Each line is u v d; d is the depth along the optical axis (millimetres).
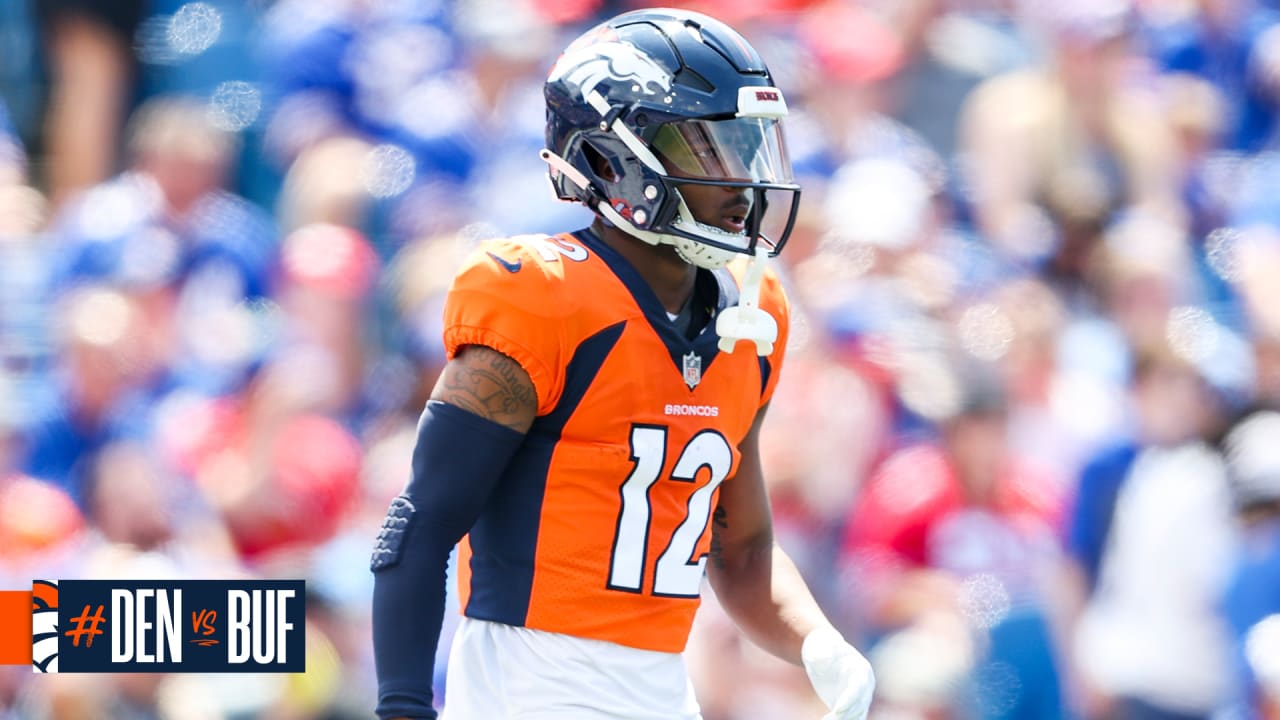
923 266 23094
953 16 28234
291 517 19250
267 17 29062
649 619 9906
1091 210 25156
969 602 18250
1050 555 19141
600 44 9992
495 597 9883
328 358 21984
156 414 21453
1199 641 19188
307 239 23547
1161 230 24609
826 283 22375
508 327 9438
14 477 20641
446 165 26297
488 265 9609
